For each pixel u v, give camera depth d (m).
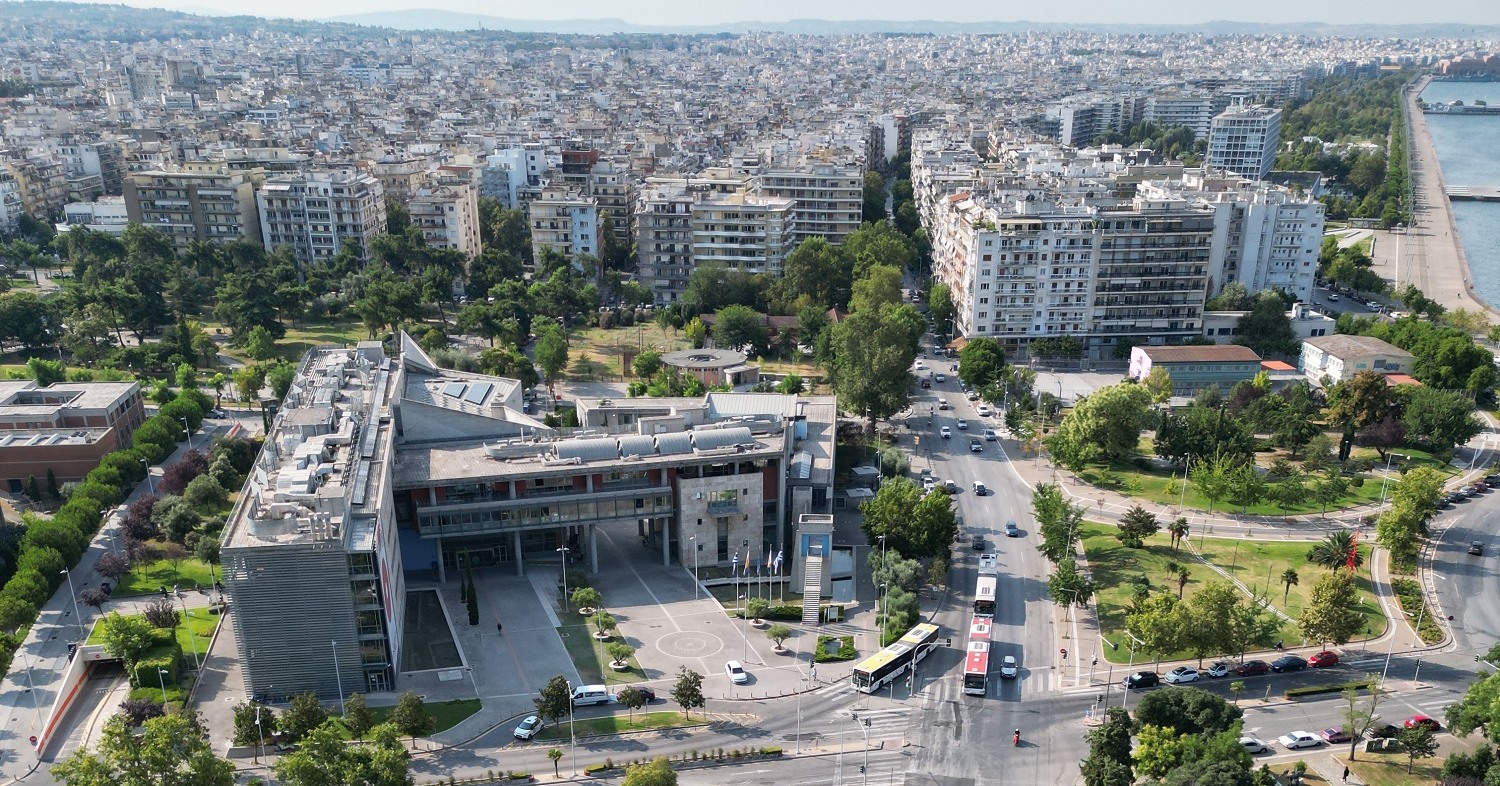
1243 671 199.00
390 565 197.75
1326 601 197.50
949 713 187.88
